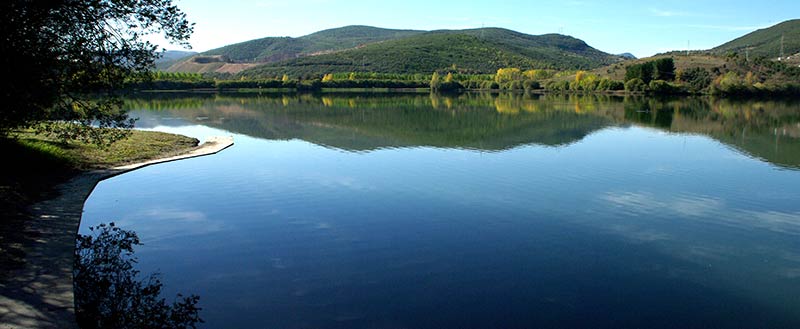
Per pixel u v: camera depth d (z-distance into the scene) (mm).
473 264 14320
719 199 21281
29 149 24672
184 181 24641
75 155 27969
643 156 31859
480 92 140500
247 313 11500
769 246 15875
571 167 27984
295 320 11195
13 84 15797
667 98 106375
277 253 15125
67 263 13352
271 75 197750
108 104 19703
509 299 12250
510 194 21953
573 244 15938
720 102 92812
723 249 15609
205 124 52312
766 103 89750
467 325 11055
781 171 27062
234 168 28000
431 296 12375
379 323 11102
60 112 18422
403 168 27734
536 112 66812
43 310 10703
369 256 14867
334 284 13000
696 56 145750
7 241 14516
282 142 38750
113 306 11711
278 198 21359
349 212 19281
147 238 16391
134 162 29500
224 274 13609
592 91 124938
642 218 18641
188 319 11211
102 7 17438
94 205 20188
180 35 19484
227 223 17938
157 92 133125
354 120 55844
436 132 44438
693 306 12023
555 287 12930
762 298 12445
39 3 15953
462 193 22078
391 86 155750
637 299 12344
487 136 41688
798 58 143750
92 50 17766
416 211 19422
